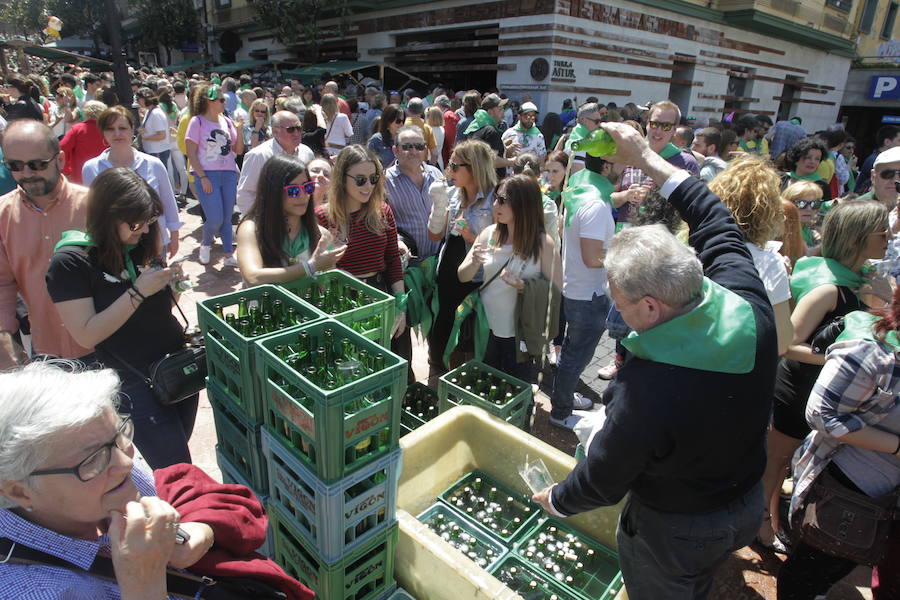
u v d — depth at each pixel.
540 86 13.31
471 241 3.43
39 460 0.96
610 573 2.34
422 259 3.71
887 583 2.02
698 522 1.53
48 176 2.32
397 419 1.78
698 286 1.42
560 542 2.43
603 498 1.59
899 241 2.32
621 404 1.46
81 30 31.58
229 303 2.14
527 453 2.60
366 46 18.52
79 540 1.03
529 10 13.05
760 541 2.70
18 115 6.93
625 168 4.33
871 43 24.80
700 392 1.37
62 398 1.00
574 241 3.16
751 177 2.12
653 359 1.43
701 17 16.34
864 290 2.25
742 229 2.14
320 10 19.03
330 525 1.70
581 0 12.97
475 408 2.80
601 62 14.05
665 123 4.13
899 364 1.71
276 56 23.81
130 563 0.98
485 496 2.71
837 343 1.85
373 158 2.93
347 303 2.40
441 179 3.80
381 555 1.98
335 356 1.97
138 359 2.15
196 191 5.74
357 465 1.71
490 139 6.95
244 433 2.03
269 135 8.20
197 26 28.30
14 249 2.40
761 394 1.47
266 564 1.35
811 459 2.02
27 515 1.03
